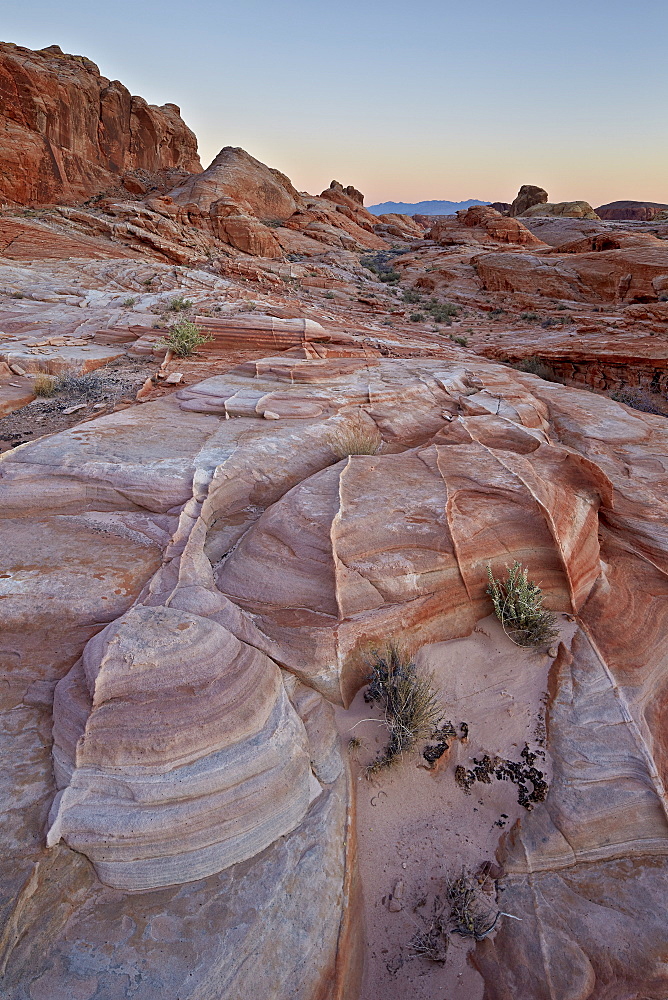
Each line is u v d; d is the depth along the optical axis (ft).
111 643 13.32
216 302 77.41
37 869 10.23
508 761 14.79
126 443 25.91
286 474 24.54
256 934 10.07
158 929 9.89
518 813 13.82
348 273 153.28
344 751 14.70
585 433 33.17
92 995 8.85
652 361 72.13
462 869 13.03
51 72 143.74
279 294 114.11
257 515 22.67
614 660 16.65
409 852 13.41
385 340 69.82
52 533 19.95
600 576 19.98
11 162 129.80
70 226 124.16
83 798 11.16
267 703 13.25
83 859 10.69
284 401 32.99
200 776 11.48
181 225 140.05
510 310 127.44
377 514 18.69
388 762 14.52
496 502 19.88
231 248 147.54
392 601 16.97
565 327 100.17
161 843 10.86
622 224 197.67
